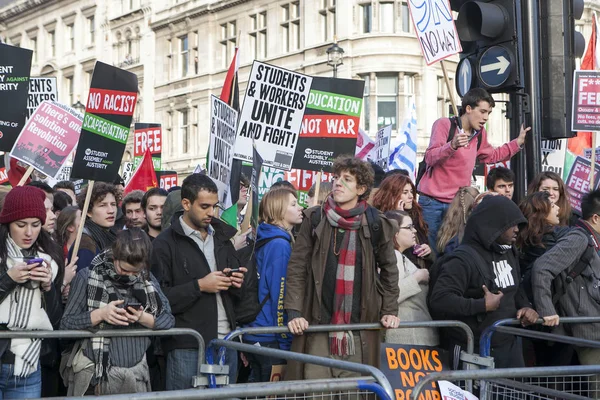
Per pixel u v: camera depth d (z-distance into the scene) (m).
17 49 6.21
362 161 4.59
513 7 6.19
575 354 5.50
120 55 41.38
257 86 6.04
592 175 7.07
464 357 4.77
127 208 6.59
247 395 3.18
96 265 4.39
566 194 5.95
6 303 4.14
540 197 5.53
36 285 4.23
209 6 35.66
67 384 4.50
